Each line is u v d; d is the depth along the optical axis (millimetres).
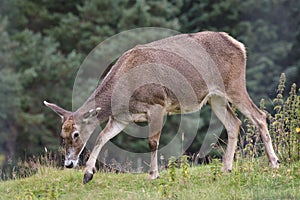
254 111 16141
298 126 15992
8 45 35750
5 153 33406
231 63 16219
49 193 14336
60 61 35156
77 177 16359
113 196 14203
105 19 36875
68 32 36469
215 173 14938
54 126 35156
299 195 12930
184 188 14266
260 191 13406
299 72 32000
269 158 15508
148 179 15445
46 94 35375
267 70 35125
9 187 16250
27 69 34500
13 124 34625
